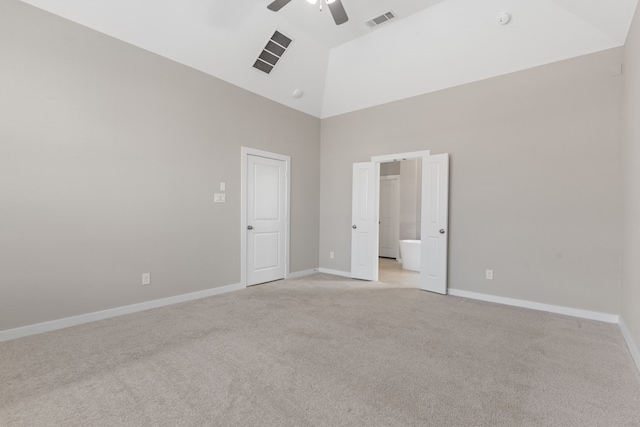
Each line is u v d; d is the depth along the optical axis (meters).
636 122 2.44
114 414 1.64
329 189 5.50
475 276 3.94
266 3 3.42
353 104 5.06
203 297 3.88
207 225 3.92
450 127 4.14
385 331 2.81
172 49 3.46
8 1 2.51
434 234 4.21
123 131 3.17
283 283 4.71
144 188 3.33
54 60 2.73
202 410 1.68
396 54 4.09
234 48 3.78
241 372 2.08
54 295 2.76
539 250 3.51
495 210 3.80
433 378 2.02
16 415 1.62
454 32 3.59
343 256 5.32
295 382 1.96
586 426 1.58
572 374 2.09
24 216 2.60
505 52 3.54
